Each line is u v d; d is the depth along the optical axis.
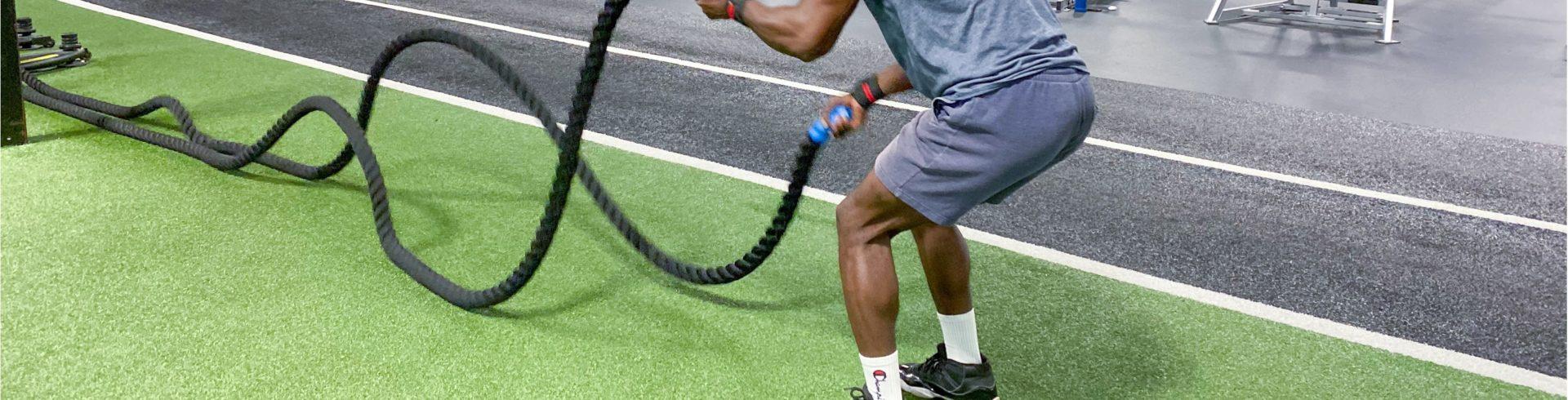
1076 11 8.61
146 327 2.92
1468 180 4.48
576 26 7.78
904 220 2.25
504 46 7.01
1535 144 5.04
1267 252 3.65
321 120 5.05
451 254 3.50
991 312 3.13
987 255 3.56
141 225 3.64
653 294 3.20
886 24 2.19
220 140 4.40
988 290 3.28
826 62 6.67
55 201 3.86
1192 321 3.09
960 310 2.48
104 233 3.57
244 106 5.35
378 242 3.55
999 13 2.04
